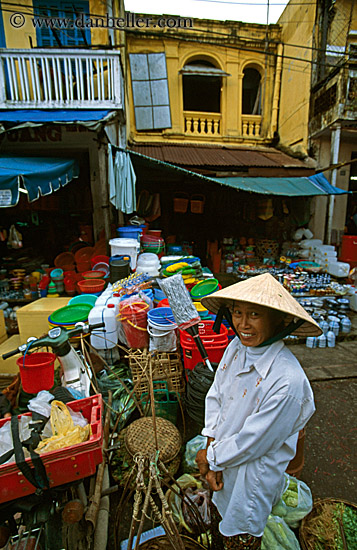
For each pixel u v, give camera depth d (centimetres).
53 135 546
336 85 712
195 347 277
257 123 977
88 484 222
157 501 213
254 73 1016
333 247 751
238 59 912
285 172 784
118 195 504
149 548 180
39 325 375
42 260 703
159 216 811
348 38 776
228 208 852
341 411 332
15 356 353
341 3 779
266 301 117
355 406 340
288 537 175
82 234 714
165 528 133
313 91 798
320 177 693
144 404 283
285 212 802
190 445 243
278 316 129
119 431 267
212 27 876
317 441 288
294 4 859
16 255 689
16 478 140
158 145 870
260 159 798
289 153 894
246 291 126
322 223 866
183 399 273
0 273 622
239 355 144
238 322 131
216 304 158
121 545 185
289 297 131
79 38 672
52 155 696
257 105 1000
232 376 145
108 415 246
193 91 1075
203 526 179
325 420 318
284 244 834
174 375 292
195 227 868
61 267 600
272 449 123
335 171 756
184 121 932
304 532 182
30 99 591
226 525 136
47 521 159
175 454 204
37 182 422
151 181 822
